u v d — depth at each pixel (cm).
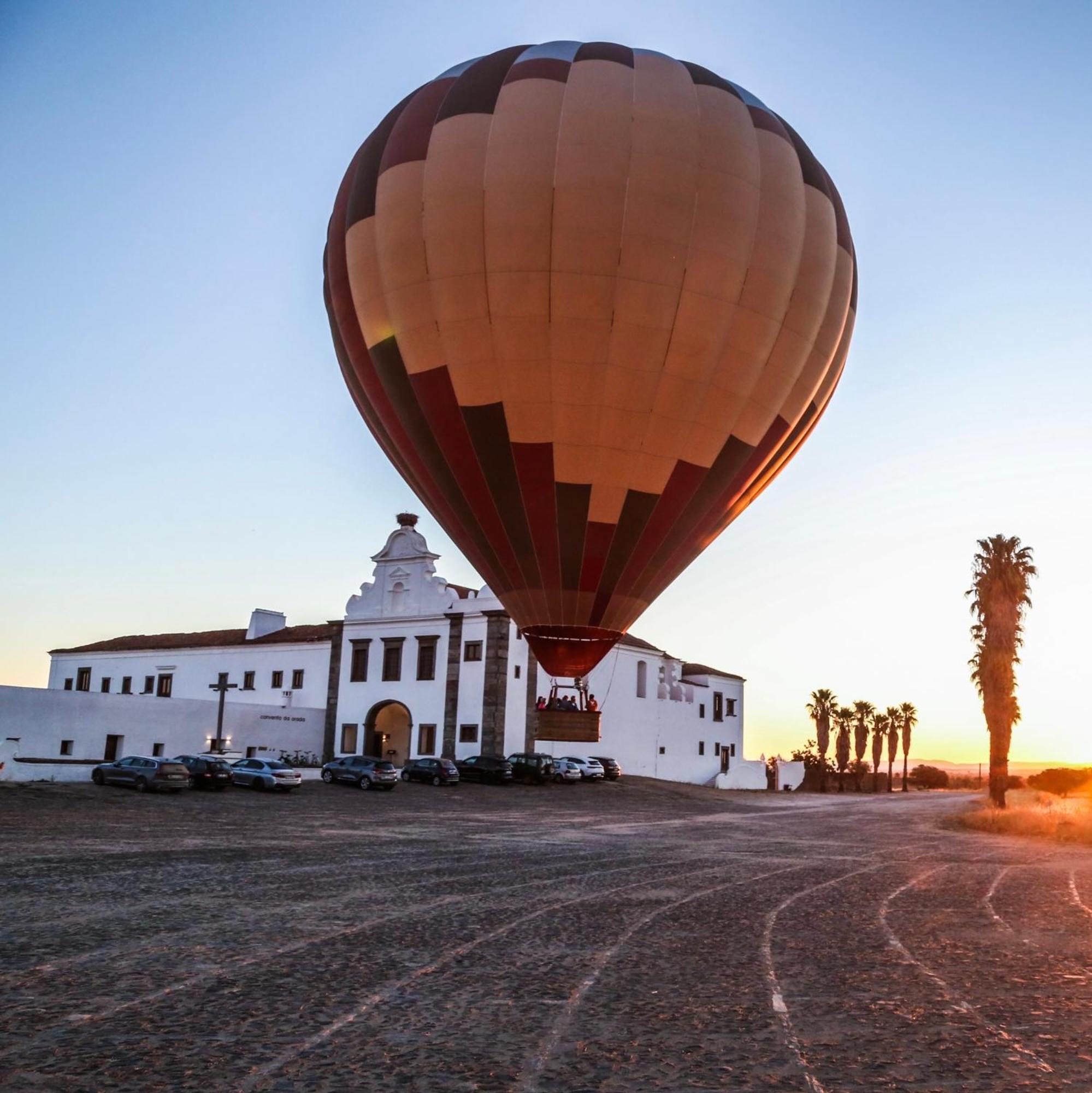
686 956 1108
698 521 2153
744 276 1975
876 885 1802
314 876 1745
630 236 1905
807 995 932
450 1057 729
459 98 2045
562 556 2105
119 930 1192
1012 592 4572
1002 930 1320
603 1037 786
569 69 2017
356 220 2136
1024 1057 743
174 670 6372
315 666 5719
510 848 2383
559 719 2188
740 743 7038
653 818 3700
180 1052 728
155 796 3456
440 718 5134
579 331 1931
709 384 2006
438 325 2011
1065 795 6688
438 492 2186
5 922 1227
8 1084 655
